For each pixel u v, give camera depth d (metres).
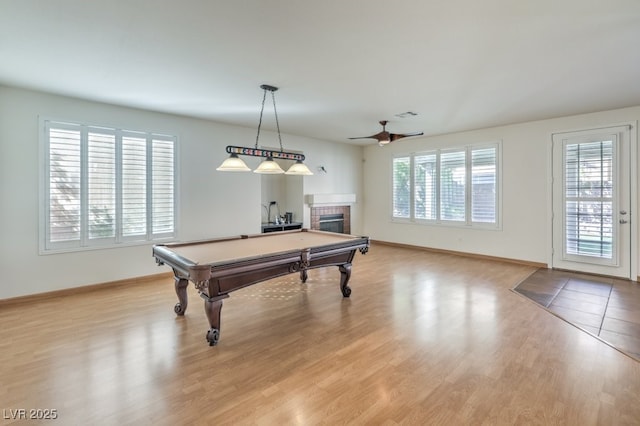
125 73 3.33
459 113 4.96
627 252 4.73
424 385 2.25
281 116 5.16
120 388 2.21
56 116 4.05
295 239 4.11
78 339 2.93
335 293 4.23
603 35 2.54
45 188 4.01
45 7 2.14
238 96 4.10
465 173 6.41
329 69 3.23
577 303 3.81
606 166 4.85
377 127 6.02
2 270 3.78
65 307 3.72
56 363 2.52
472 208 6.35
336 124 5.75
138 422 1.89
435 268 5.53
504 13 2.23
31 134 3.91
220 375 2.37
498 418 1.92
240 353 2.70
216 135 5.54
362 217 8.46
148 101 4.31
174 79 3.49
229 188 5.73
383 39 2.61
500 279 4.84
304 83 3.63
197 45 2.71
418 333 3.05
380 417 1.93
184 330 3.12
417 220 7.26
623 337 2.94
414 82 3.60
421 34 2.53
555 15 2.25
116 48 2.77
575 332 3.05
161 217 4.95
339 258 3.91
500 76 3.42
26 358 2.59
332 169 7.67
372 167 8.20
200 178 5.36
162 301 3.94
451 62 3.06
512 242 5.86
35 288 3.97
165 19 2.31
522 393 2.15
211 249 3.42
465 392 2.17
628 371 2.40
